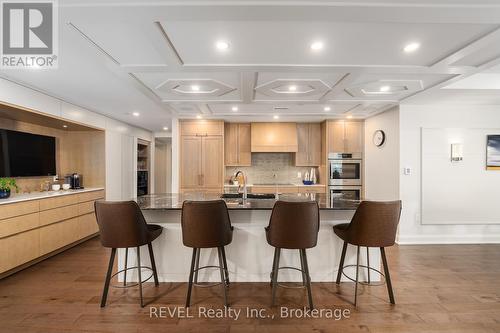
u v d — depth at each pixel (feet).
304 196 11.44
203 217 7.16
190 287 7.50
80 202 13.28
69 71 8.58
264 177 19.21
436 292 8.36
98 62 7.72
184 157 16.78
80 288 8.59
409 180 13.53
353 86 10.03
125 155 18.60
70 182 14.39
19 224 9.66
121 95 11.43
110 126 16.51
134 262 9.05
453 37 6.23
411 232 13.56
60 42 6.60
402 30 5.90
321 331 6.46
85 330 6.48
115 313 7.19
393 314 7.16
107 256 11.59
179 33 6.06
